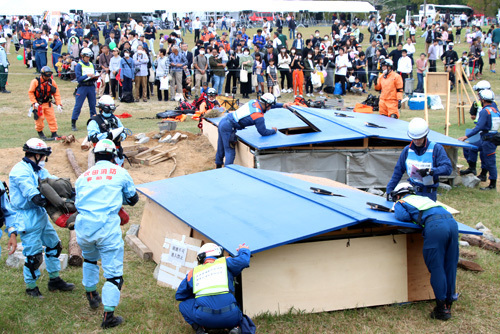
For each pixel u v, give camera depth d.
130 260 6.88
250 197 6.61
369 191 9.98
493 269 6.80
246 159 10.23
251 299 5.43
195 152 12.20
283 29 43.25
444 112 18.94
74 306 5.67
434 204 5.55
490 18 51.38
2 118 16.69
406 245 5.93
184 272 6.03
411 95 20.56
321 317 5.54
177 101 19.80
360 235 5.77
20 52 32.38
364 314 5.65
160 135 13.07
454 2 60.78
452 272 5.50
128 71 19.02
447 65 22.55
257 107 9.95
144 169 11.04
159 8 30.75
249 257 4.97
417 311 5.77
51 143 12.63
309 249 5.57
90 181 5.24
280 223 5.70
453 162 10.52
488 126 10.19
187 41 35.47
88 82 14.53
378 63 22.86
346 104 20.09
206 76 20.27
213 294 4.74
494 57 26.80
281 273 5.51
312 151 9.91
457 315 5.67
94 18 40.12
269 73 20.67
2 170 10.66
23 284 6.12
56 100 13.32
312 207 6.10
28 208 5.54
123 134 8.09
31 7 29.83
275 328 5.28
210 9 32.19
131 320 5.41
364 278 5.79
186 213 6.20
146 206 7.30
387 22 34.94
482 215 8.91
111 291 5.14
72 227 5.43
